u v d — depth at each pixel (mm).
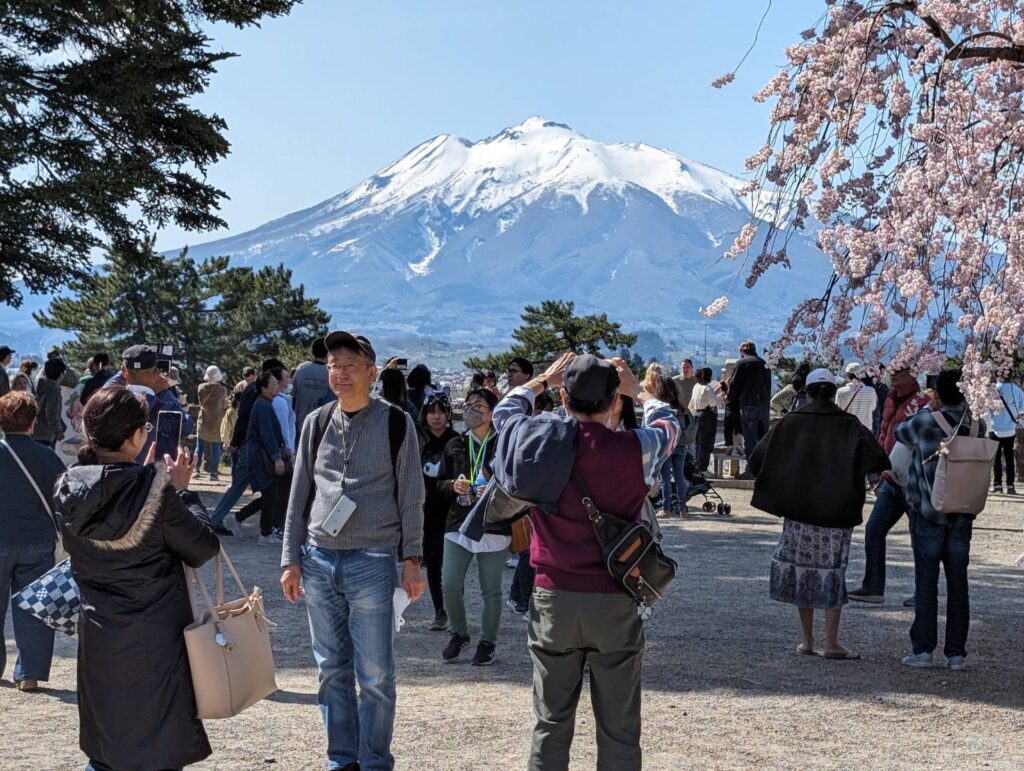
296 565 5438
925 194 6922
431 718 6680
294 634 9031
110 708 4449
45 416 18922
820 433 8242
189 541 4547
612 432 4707
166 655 4512
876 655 8484
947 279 7078
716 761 5957
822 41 7656
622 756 4656
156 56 18422
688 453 17391
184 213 20812
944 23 7215
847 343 7379
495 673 7867
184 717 4531
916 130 7000
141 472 4500
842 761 6000
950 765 5969
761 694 7328
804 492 8234
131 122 19641
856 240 6984
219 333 64062
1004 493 19938
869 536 10531
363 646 5289
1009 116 7332
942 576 12430
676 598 10672
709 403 20531
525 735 6352
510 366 11312
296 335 66062
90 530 4418
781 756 6059
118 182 18766
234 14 19609
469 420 8289
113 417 4574
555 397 20391
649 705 7031
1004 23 7461
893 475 10227
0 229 18812
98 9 18062
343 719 5371
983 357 6906
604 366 4711
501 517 4836
